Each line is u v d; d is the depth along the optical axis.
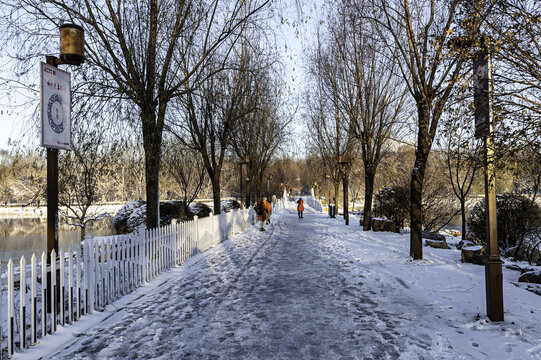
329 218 29.30
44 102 5.20
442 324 5.10
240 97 16.58
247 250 12.27
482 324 5.00
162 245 8.83
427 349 4.26
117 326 5.15
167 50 9.88
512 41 4.85
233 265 9.62
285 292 6.89
